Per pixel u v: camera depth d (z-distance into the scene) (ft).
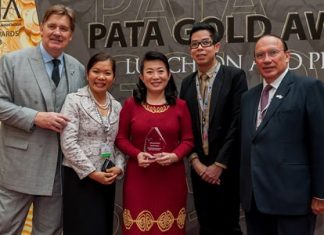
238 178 11.13
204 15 13.70
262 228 9.39
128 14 14.15
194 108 11.15
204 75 11.19
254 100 9.52
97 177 9.75
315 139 8.68
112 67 10.25
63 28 10.34
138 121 10.08
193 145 10.42
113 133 10.28
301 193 8.75
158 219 9.93
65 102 10.09
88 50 14.37
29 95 10.26
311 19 13.12
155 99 10.37
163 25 13.94
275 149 8.83
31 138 10.24
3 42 14.82
